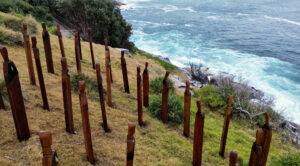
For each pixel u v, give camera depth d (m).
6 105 5.80
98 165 4.89
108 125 6.80
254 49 40.16
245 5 79.06
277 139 11.49
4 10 24.91
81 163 4.74
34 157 4.40
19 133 4.72
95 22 33.62
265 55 37.56
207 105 14.15
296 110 22.75
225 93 14.77
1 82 6.21
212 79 22.14
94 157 5.12
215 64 34.25
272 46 41.41
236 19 61.06
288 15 63.97
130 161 3.95
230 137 9.40
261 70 32.09
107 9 35.34
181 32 50.44
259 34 48.47
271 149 9.66
